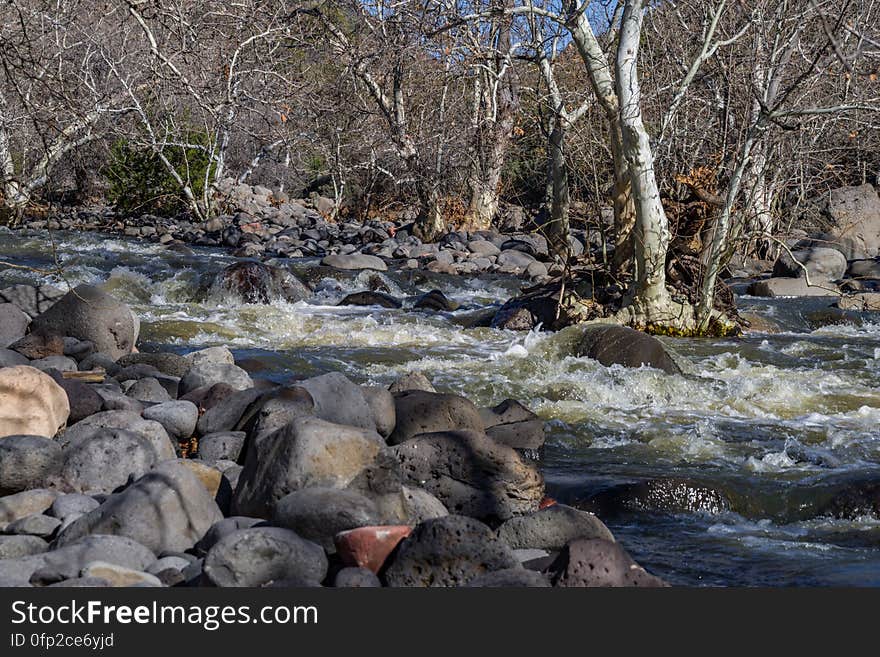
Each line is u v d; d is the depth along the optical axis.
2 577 4.08
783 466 6.96
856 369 10.45
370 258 19.73
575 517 5.10
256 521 4.63
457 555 4.27
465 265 20.44
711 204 13.36
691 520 6.09
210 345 10.88
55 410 6.09
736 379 9.59
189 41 12.64
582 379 9.41
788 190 24.55
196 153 26.50
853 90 14.67
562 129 15.04
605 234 14.16
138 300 14.98
